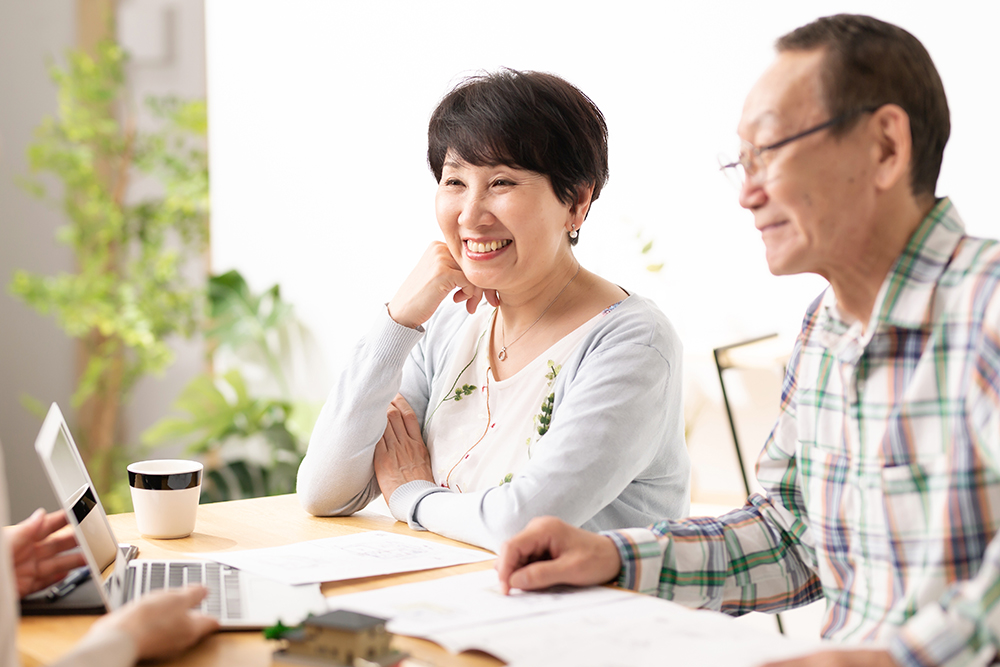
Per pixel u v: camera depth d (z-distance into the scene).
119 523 1.40
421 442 1.61
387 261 3.63
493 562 1.19
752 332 2.65
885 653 0.75
